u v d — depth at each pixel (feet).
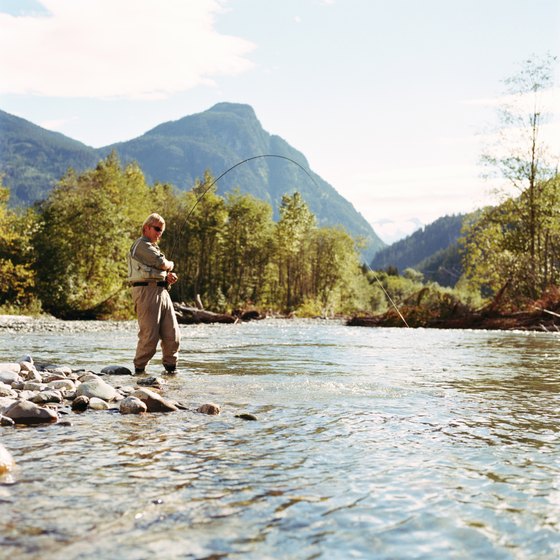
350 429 11.62
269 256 262.26
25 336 48.06
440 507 7.12
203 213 242.58
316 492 7.62
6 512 6.63
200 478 8.16
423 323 73.72
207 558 5.54
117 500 7.13
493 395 16.47
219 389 17.08
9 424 11.70
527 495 7.61
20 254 122.11
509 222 103.40
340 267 264.52
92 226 133.90
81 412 13.35
